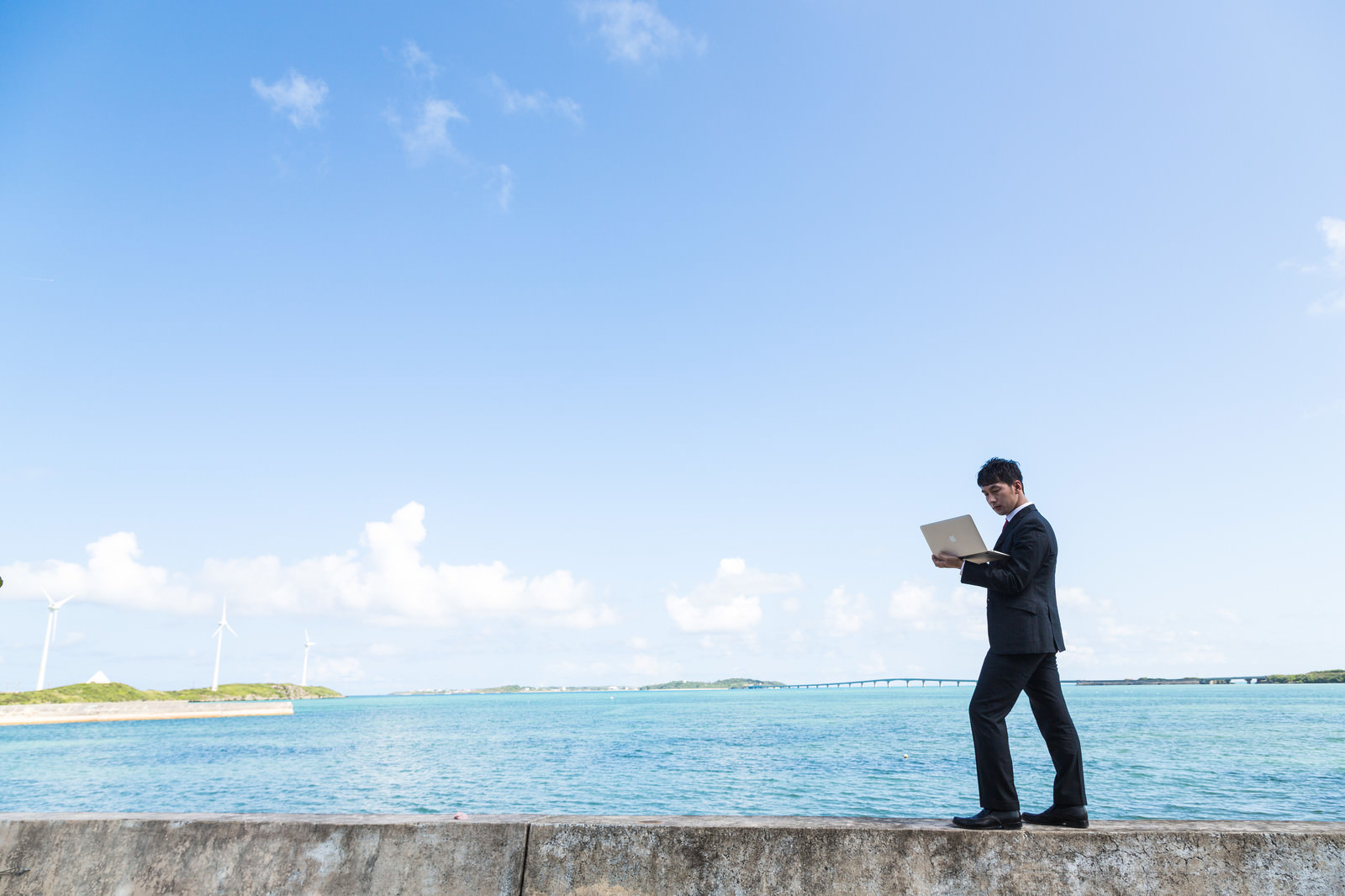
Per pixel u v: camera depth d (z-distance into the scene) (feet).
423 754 177.37
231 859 13.79
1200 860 11.75
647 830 13.08
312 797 105.19
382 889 13.14
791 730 243.19
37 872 14.06
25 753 203.00
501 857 13.20
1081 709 405.39
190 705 407.44
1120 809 81.46
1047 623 13.98
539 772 130.21
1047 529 14.74
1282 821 12.59
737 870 12.57
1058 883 11.87
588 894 12.71
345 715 502.79
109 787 123.95
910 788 101.35
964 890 11.99
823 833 12.67
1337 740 167.22
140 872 13.84
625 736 232.53
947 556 15.02
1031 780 106.63
